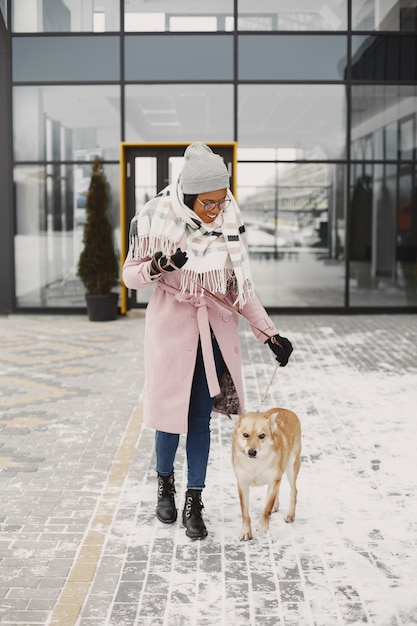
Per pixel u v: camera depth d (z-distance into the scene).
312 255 13.16
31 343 10.39
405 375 8.17
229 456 5.48
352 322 12.29
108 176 13.11
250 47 12.90
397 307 13.27
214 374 3.91
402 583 3.51
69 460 5.45
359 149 13.02
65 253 13.20
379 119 12.98
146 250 3.90
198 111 12.99
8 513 4.42
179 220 3.82
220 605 3.31
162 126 13.02
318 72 12.92
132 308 13.33
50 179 13.10
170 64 12.92
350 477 5.00
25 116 13.00
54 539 4.04
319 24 12.87
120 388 7.73
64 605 3.31
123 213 12.85
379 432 6.05
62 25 12.88
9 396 7.40
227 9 12.86
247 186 13.07
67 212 13.13
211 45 12.91
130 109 13.00
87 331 11.43
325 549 3.88
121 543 3.97
